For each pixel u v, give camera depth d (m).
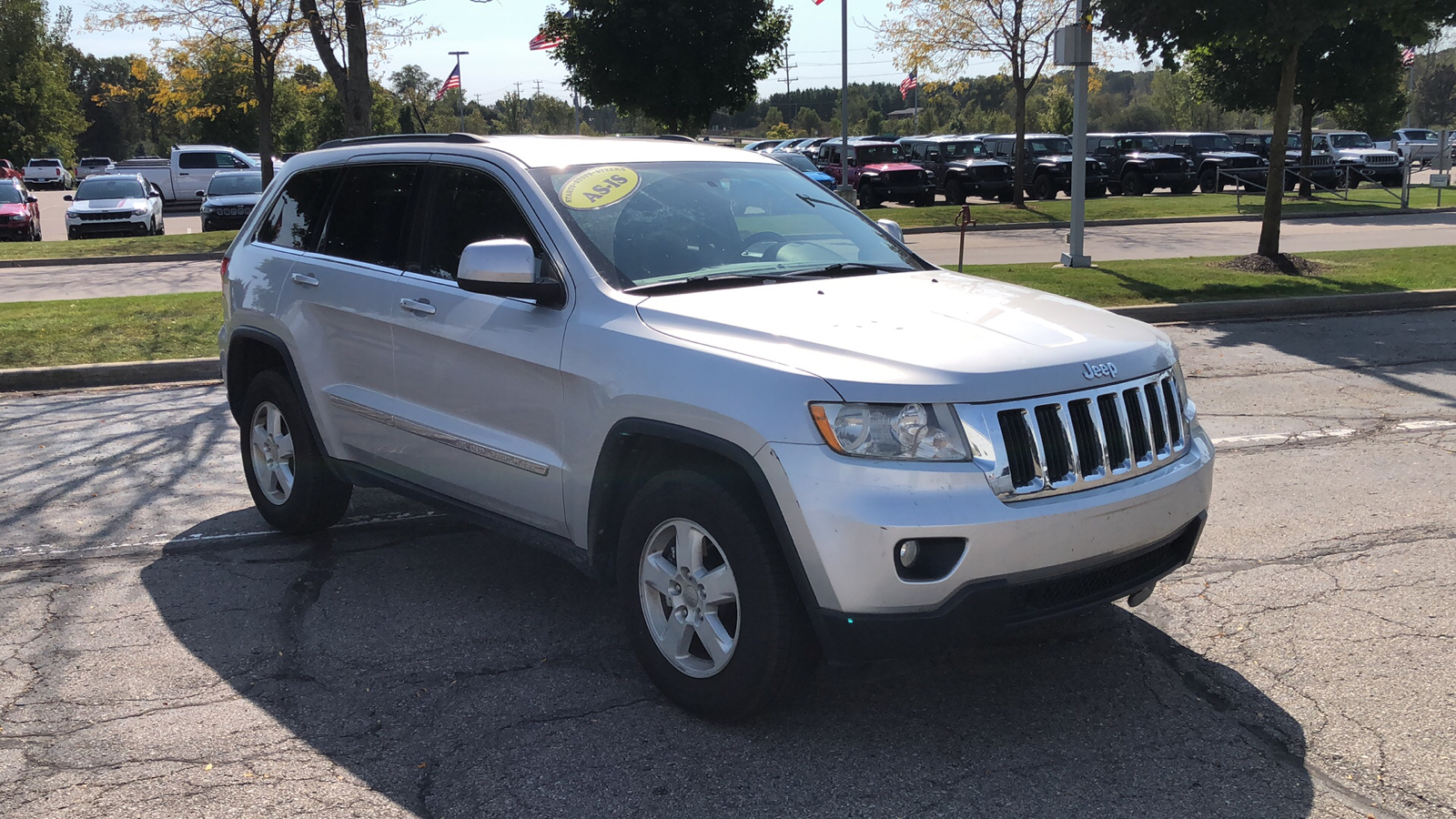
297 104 60.34
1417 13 13.07
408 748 3.52
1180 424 3.82
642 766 3.38
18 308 12.62
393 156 5.00
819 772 3.34
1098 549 3.37
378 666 4.12
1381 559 5.02
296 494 5.42
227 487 6.53
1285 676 3.91
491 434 4.27
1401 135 49.59
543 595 4.82
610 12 24.53
